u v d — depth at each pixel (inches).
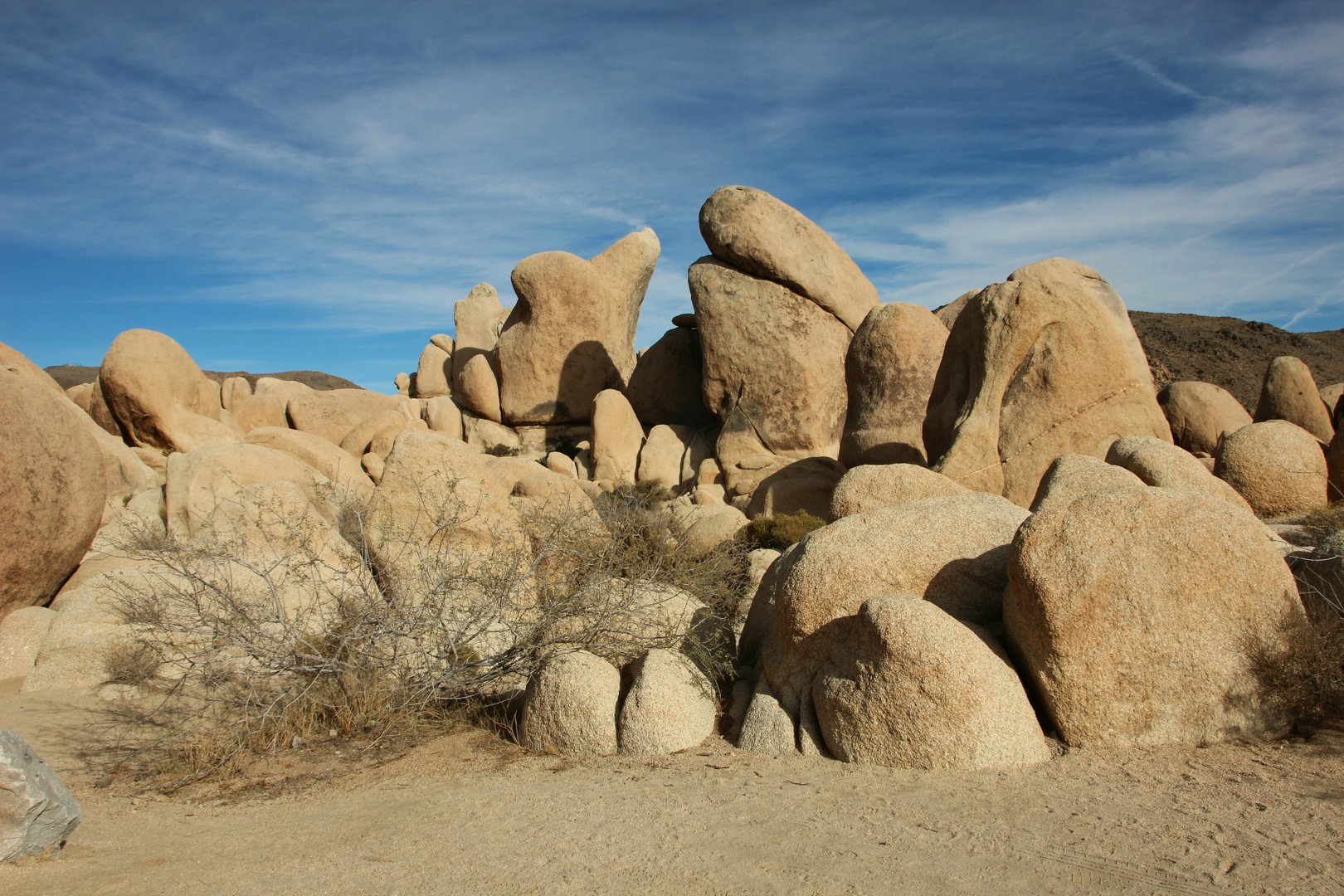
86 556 387.5
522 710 207.5
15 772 135.6
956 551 193.8
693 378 998.4
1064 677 168.1
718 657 212.7
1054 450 478.0
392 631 219.5
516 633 226.8
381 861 134.6
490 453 1047.6
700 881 122.2
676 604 234.1
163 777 189.5
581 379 1059.3
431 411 1115.9
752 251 840.9
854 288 861.8
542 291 1055.6
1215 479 286.0
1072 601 167.0
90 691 271.1
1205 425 708.0
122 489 527.8
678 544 316.2
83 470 352.5
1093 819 136.3
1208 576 167.5
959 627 169.6
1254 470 388.2
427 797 166.9
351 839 145.5
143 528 370.0
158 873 132.0
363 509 318.0
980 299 513.0
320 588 283.9
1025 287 490.0
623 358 1106.7
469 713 223.0
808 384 825.5
